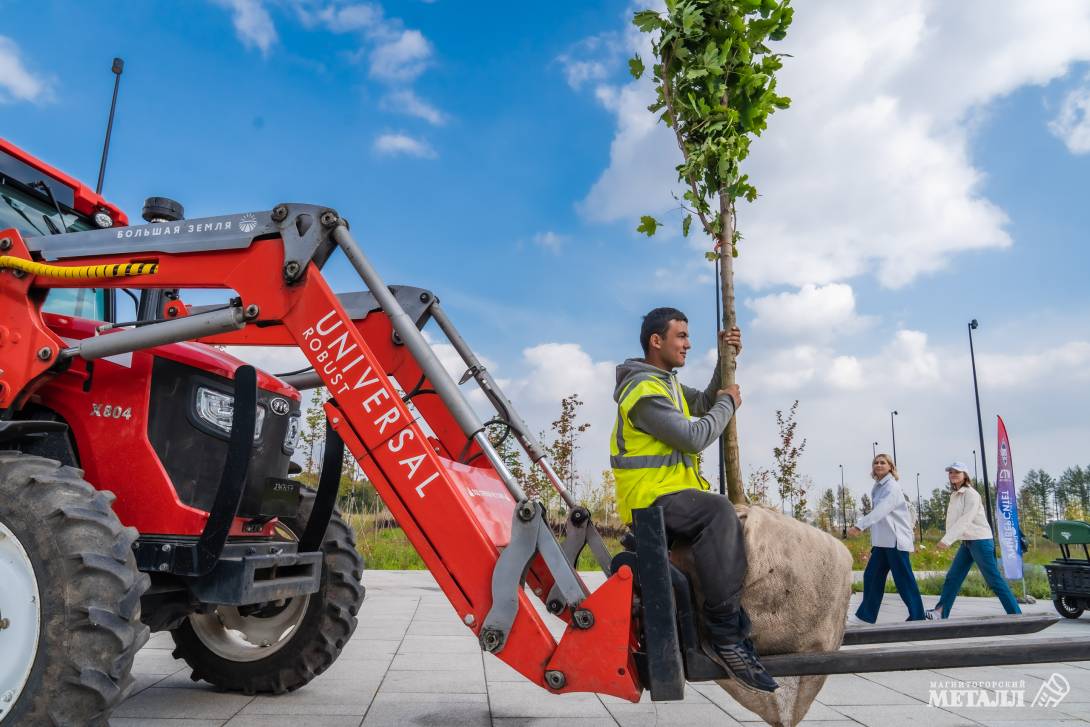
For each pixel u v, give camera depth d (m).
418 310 4.04
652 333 3.11
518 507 2.65
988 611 7.95
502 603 2.60
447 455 3.85
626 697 2.50
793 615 2.74
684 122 3.55
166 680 4.23
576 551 3.11
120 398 3.27
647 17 3.57
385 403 2.80
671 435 2.83
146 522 3.19
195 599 3.32
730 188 3.44
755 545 2.75
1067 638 2.59
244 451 3.11
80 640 2.52
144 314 4.39
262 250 3.01
